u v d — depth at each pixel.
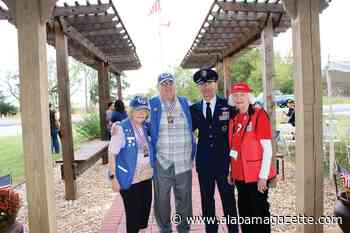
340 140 8.29
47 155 3.13
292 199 5.16
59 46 5.64
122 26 7.07
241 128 3.13
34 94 3.05
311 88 3.13
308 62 3.12
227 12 6.10
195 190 5.81
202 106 3.35
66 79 5.67
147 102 3.16
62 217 4.76
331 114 6.88
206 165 3.31
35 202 3.09
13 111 36.59
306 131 3.14
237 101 3.13
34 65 3.04
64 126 5.64
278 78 27.31
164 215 3.45
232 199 3.32
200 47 9.88
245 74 26.00
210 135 3.30
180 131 3.33
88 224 4.41
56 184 6.84
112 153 3.03
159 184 3.39
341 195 3.29
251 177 3.07
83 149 7.80
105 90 10.34
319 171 3.16
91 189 6.33
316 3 3.13
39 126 3.06
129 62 13.11
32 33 3.04
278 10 5.89
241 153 3.11
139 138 3.12
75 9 5.56
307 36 3.12
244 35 7.68
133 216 3.09
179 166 3.34
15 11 3.06
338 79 8.42
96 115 15.01
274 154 5.99
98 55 9.15
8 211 3.15
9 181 3.71
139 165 3.09
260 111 3.09
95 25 6.53
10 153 12.10
